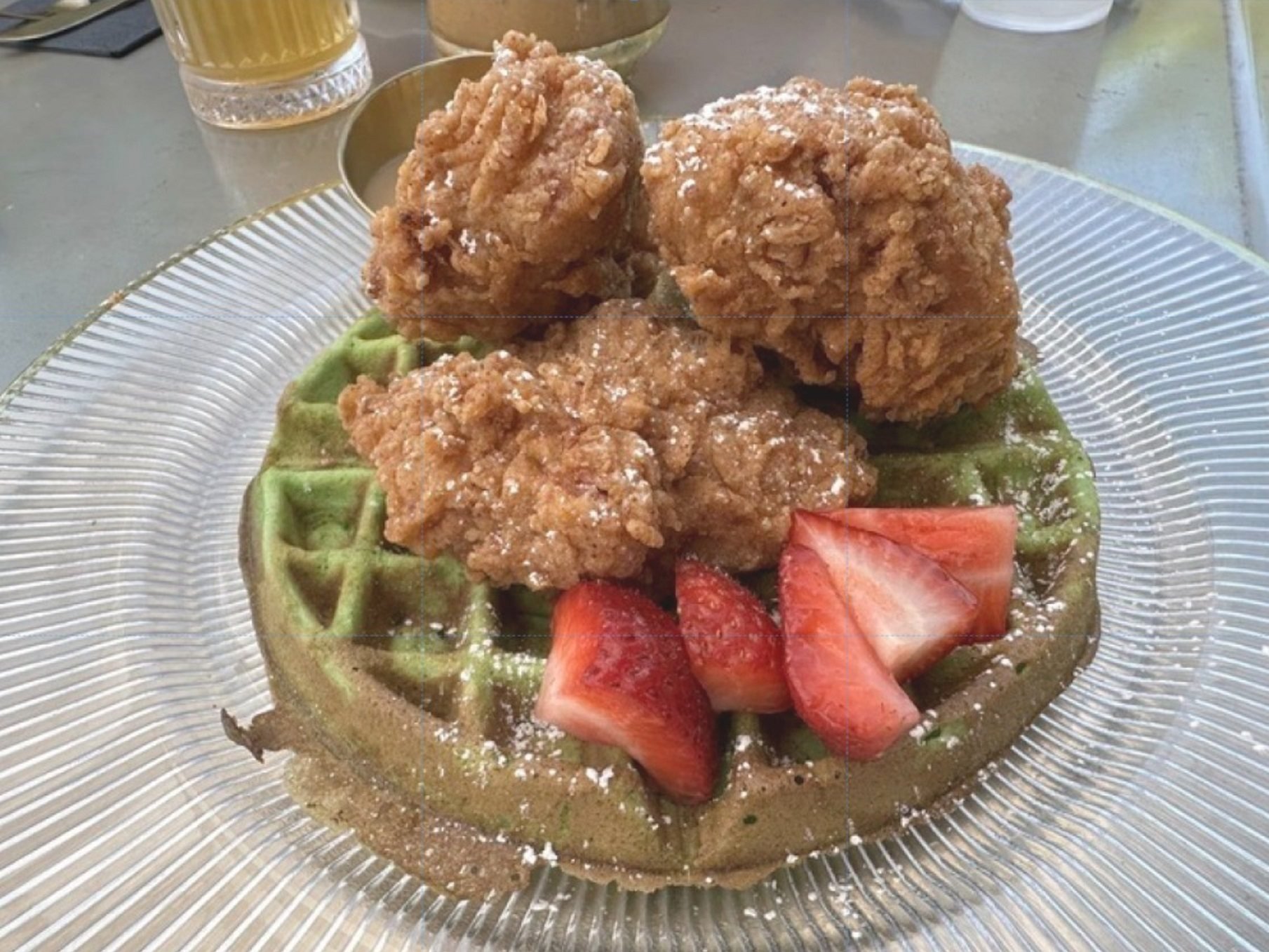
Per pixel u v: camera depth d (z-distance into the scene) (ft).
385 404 0.67
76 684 0.67
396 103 1.14
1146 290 0.92
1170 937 0.54
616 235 0.73
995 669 0.62
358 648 0.65
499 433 0.62
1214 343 0.87
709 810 0.59
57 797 0.61
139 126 1.40
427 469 0.62
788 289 0.63
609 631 0.57
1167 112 1.35
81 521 0.77
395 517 0.62
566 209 0.66
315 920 0.57
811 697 0.56
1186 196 1.20
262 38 1.31
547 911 0.58
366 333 0.86
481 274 0.69
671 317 0.71
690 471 0.63
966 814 0.61
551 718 0.58
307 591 0.70
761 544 0.63
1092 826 0.59
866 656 0.57
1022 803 0.61
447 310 0.72
